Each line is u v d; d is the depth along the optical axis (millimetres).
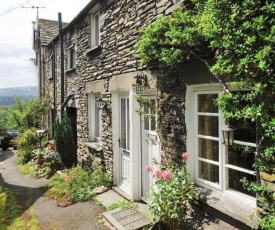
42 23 15070
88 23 7711
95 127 8023
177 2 3859
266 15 2221
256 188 2664
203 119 3885
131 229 4352
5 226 5148
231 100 2570
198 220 3648
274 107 2221
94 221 4977
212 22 2574
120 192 5984
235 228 3201
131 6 5289
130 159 5543
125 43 5555
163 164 4434
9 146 22422
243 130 3271
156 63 4430
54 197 6547
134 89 5211
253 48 2250
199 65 3467
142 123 5434
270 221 2484
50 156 9469
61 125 9250
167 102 4254
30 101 17297
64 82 10734
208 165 3812
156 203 3891
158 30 3670
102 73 6832
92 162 7621
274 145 2436
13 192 7348
